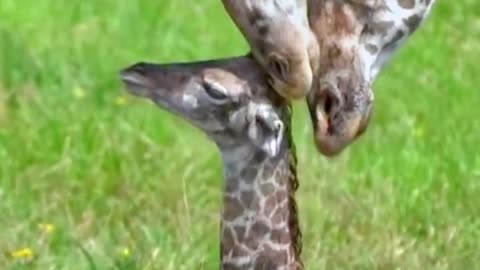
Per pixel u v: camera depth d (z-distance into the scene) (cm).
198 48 1705
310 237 1216
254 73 809
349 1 813
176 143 1441
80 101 1559
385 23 817
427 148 1424
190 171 1355
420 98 1561
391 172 1370
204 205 1299
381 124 1498
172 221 1251
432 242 1212
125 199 1323
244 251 829
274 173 823
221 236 840
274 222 827
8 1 1798
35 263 1177
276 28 788
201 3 1827
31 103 1535
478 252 1183
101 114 1520
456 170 1355
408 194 1308
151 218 1267
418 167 1367
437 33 1717
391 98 1555
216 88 801
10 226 1240
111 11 1797
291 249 832
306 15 801
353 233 1233
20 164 1393
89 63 1641
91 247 1199
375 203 1280
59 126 1459
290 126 827
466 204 1285
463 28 1736
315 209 1270
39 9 1791
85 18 1775
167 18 1778
